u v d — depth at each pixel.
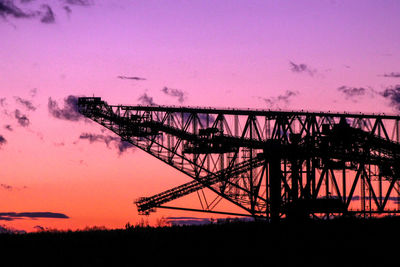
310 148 135.12
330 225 130.88
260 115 134.50
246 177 136.00
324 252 112.81
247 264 107.38
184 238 123.25
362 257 111.12
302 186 135.12
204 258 109.81
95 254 111.69
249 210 134.88
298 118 135.62
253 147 134.50
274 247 116.38
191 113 136.38
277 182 134.00
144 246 117.00
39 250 114.12
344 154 136.38
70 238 123.56
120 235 126.44
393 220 134.62
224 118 135.25
